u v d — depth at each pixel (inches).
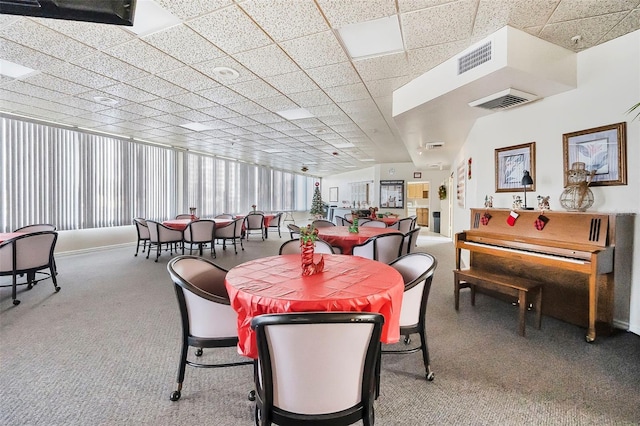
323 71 128.1
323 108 179.3
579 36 102.7
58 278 171.8
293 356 41.0
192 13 87.3
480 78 105.3
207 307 65.4
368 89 149.7
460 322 111.8
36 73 130.0
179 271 71.0
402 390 71.4
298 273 72.9
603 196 108.2
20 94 156.3
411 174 444.8
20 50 109.1
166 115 194.9
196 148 318.7
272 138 266.4
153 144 284.4
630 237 100.3
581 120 114.2
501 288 105.7
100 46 106.4
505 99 122.7
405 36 101.0
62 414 62.9
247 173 424.5
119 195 261.1
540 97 124.6
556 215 108.8
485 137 157.3
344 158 392.8
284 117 199.2
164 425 60.4
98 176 245.6
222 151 337.1
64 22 91.7
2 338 97.4
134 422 61.1
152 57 114.8
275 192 492.7
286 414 42.9
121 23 62.2
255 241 344.8
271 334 40.7
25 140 201.2
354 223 161.8
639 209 99.4
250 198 430.6
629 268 101.0
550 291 114.9
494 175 151.6
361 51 112.9
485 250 122.6
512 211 123.7
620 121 103.7
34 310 122.6
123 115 195.3
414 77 136.1
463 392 70.6
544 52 104.5
